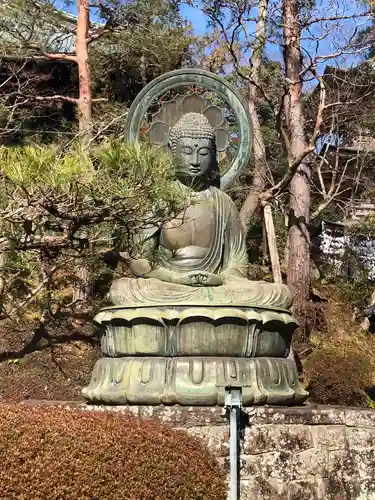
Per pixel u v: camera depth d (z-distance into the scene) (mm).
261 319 7020
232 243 8000
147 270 7688
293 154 13344
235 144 9312
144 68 14133
